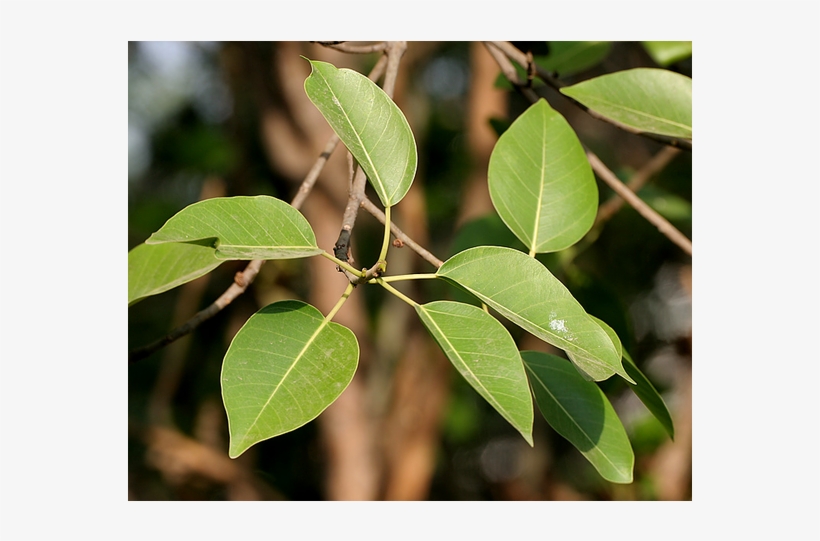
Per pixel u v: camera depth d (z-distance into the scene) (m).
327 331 0.95
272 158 1.84
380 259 0.94
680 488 2.09
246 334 0.94
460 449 2.79
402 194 0.97
